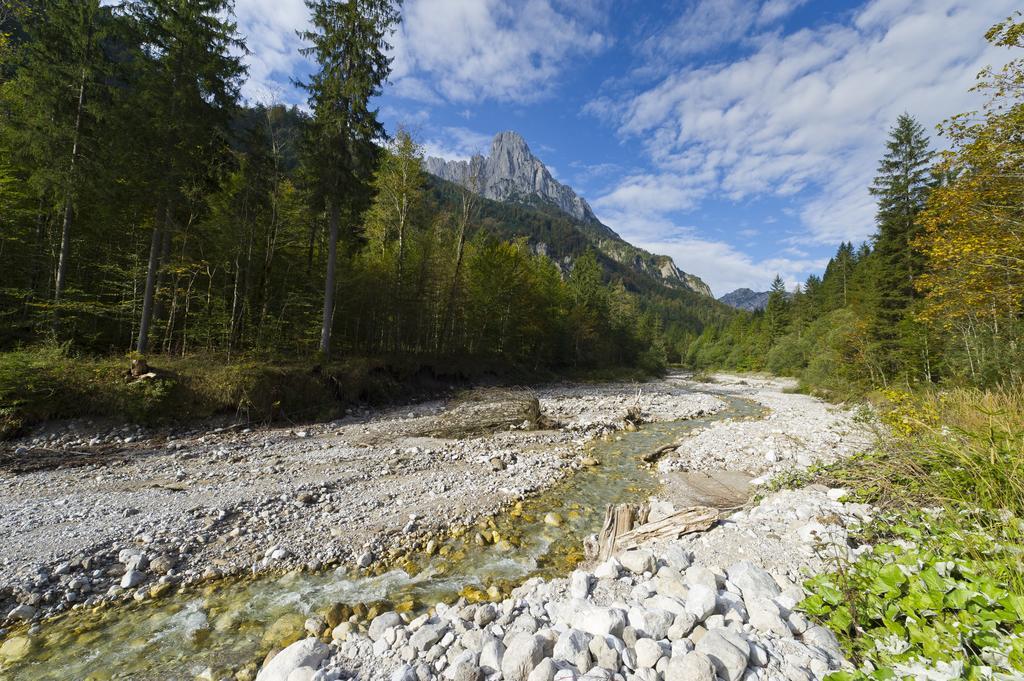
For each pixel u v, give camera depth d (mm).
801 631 3051
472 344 32750
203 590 5152
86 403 11570
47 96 13625
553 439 13578
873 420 8156
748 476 9719
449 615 3969
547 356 41031
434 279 27062
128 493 7672
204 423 13047
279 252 21234
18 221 15852
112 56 15336
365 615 4523
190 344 19016
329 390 17031
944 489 4332
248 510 7215
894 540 3969
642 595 3811
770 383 45438
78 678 3775
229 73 17172
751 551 4309
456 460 10656
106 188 14484
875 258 30047
